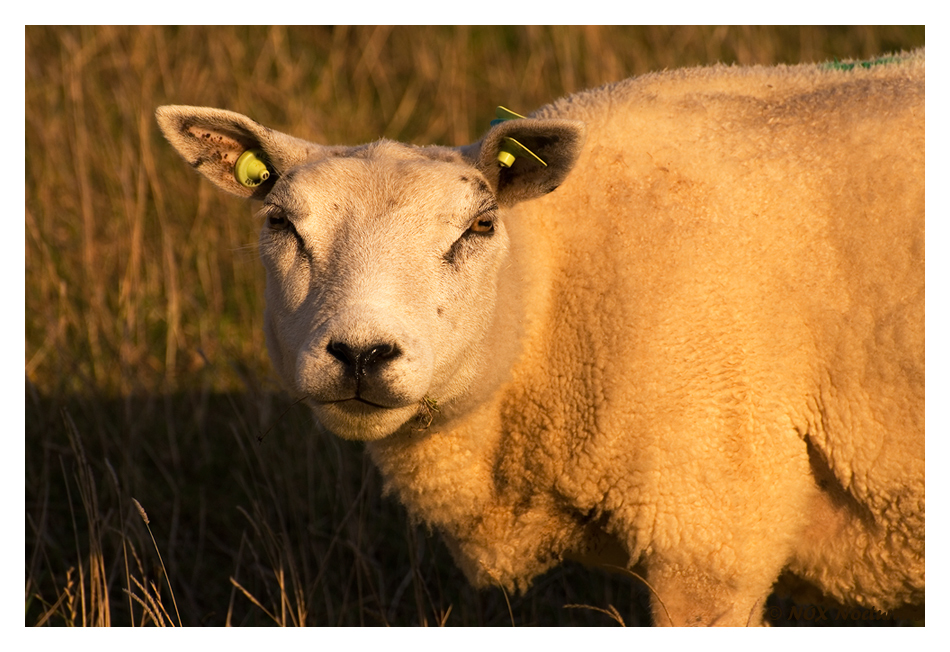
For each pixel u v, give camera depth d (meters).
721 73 7.80
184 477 11.75
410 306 6.19
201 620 9.53
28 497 11.06
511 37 20.03
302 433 11.62
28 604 9.39
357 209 6.46
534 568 7.76
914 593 7.17
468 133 17.50
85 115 16.61
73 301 13.90
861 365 6.70
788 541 7.07
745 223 6.87
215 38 18.36
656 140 7.21
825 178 6.91
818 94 7.32
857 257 6.71
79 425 11.91
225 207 15.05
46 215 14.93
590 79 18.11
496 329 6.95
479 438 7.25
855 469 6.82
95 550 8.67
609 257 6.99
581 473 6.99
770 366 6.76
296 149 7.18
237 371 12.01
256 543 10.71
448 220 6.52
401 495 7.69
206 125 7.17
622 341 6.82
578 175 7.27
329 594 10.25
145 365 12.98
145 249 14.52
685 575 6.89
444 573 10.63
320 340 5.96
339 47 19.67
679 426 6.72
